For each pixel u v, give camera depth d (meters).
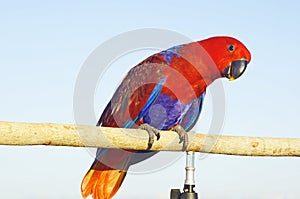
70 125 5.75
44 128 5.57
